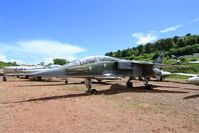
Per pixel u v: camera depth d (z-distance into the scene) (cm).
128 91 1706
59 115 873
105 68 1634
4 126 722
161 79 2961
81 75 1469
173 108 1048
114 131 685
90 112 930
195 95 1498
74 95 1446
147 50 14388
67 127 717
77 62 1479
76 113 910
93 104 1119
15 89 1769
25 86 2045
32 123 758
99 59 1619
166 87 2070
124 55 13788
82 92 1606
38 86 2052
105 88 1917
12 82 2556
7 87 1930
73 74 1432
